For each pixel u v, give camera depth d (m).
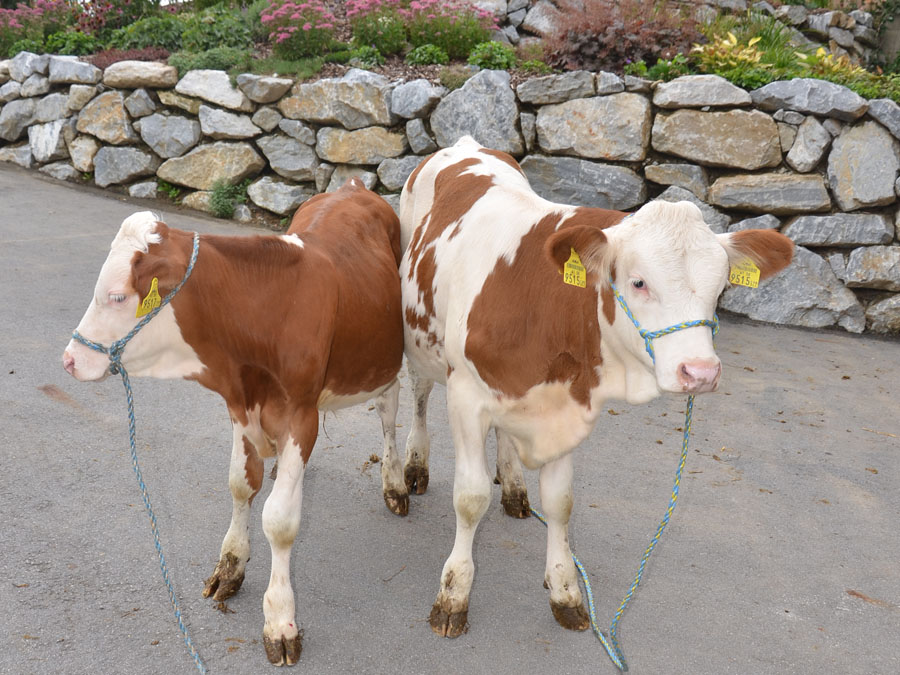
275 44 9.99
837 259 7.79
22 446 4.29
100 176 10.39
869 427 5.52
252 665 2.87
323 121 9.23
